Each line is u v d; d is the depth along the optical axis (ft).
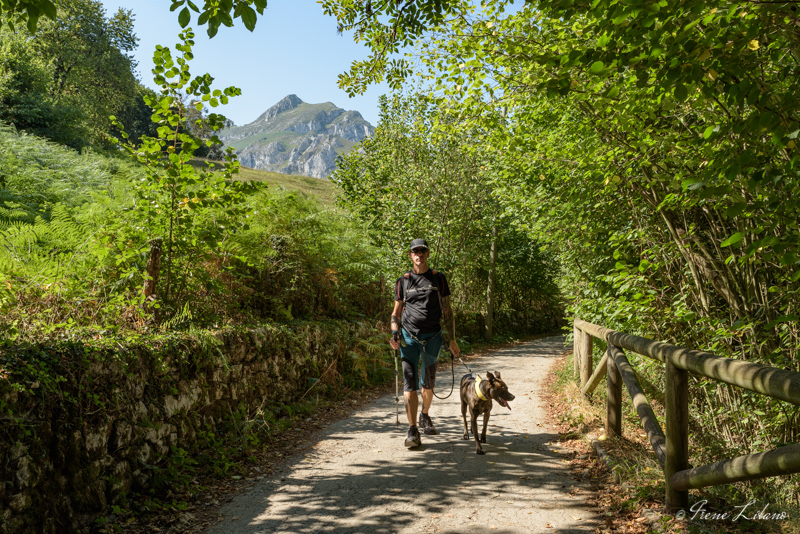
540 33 16.57
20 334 11.86
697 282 16.66
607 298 22.26
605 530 10.27
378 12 21.16
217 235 19.24
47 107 79.05
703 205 14.64
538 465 14.38
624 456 13.80
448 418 20.24
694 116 15.10
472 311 57.52
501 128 19.83
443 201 49.83
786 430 13.85
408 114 49.03
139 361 13.28
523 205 28.55
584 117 16.96
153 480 12.64
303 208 30.09
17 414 9.29
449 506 11.69
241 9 10.12
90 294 16.79
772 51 9.55
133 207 19.31
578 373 27.12
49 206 31.48
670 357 10.58
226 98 17.66
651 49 9.00
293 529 10.84
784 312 14.49
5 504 8.71
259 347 20.25
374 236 45.09
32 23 9.67
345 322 30.60
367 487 13.07
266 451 16.47
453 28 18.20
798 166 8.89
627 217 19.99
